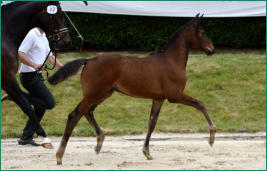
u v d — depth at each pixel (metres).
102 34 14.96
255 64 14.10
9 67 7.51
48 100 8.48
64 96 12.26
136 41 15.12
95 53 15.00
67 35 8.09
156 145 8.95
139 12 13.84
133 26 15.02
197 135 10.18
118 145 8.95
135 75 7.23
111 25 14.95
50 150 8.33
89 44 15.16
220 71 13.59
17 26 7.89
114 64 7.17
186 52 7.71
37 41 8.41
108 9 13.65
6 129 10.41
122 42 15.23
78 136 10.03
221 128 10.56
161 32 15.04
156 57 7.53
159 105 7.68
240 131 10.53
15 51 7.75
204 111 7.46
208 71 13.62
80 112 7.09
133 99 12.38
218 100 12.29
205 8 14.04
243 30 15.36
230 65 14.02
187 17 14.91
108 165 7.00
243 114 11.66
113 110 11.74
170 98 7.47
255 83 13.08
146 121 11.27
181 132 10.51
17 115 11.30
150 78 7.30
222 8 14.09
